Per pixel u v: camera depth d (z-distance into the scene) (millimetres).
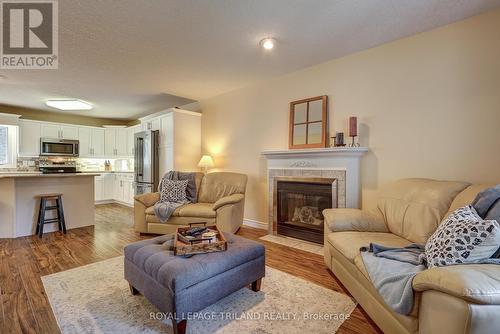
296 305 1873
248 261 1934
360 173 3049
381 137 2900
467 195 1815
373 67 2953
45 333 1542
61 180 4043
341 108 3219
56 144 6129
